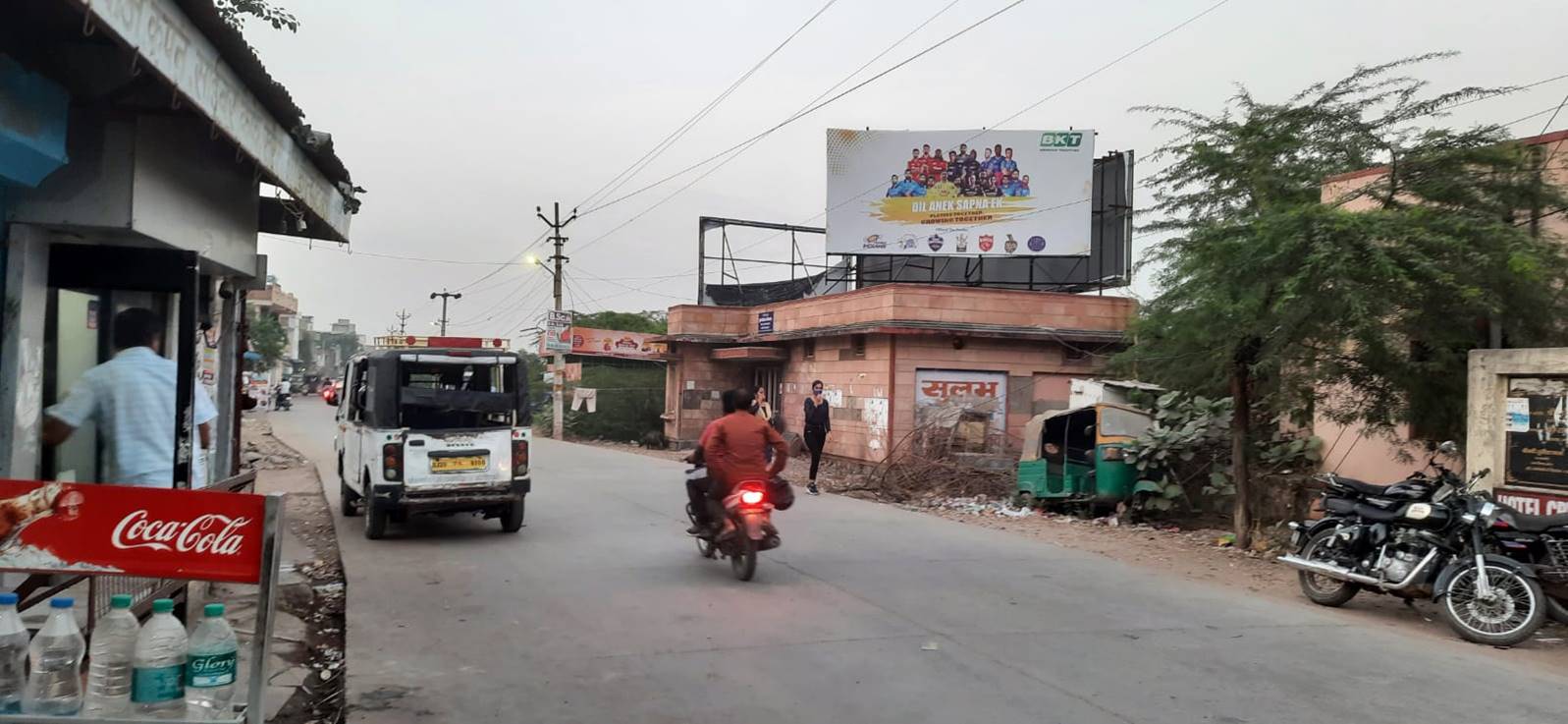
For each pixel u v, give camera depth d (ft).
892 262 81.10
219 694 10.34
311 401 220.02
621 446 99.55
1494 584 22.57
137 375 16.78
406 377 36.65
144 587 15.83
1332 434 38.86
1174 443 41.63
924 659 19.27
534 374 150.71
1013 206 76.38
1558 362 25.17
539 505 43.06
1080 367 68.90
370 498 32.60
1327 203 31.12
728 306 90.22
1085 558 32.22
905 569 29.14
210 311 26.27
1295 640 21.77
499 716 15.58
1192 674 18.70
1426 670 19.56
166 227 19.60
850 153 77.82
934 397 66.08
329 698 17.20
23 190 16.93
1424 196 30.78
